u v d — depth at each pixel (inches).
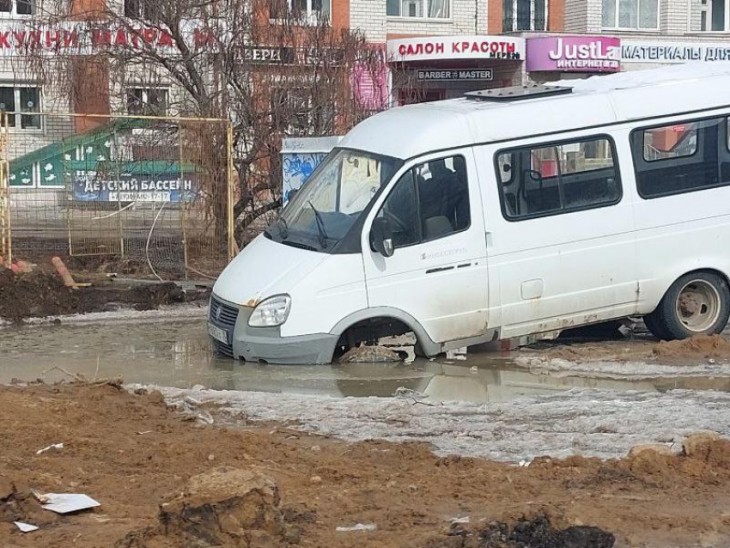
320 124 668.7
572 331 479.5
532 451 278.8
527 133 423.5
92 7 678.5
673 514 222.7
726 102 447.5
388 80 716.7
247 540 194.9
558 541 200.5
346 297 403.5
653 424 304.0
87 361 420.5
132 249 621.3
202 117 643.5
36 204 626.2
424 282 409.7
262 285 409.7
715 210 442.9
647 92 442.0
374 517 217.9
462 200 414.6
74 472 251.9
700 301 448.5
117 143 620.4
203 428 300.4
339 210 420.5
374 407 331.6
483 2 1223.5
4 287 519.2
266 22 666.8
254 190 655.1
